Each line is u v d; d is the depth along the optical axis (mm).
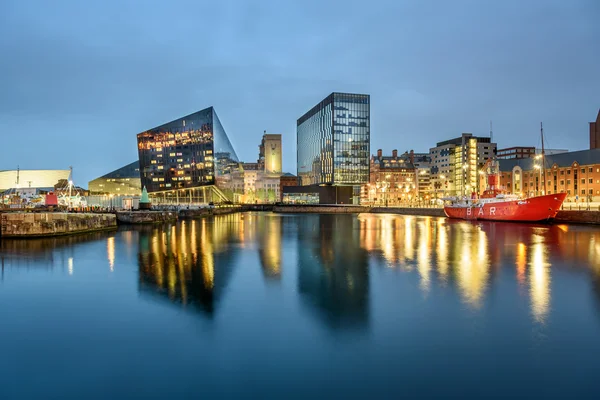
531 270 25016
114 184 148500
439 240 42750
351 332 14156
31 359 12344
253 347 12961
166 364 11906
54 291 20094
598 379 10875
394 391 10336
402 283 21406
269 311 16562
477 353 12445
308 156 179375
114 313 16484
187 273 24328
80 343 13469
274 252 33438
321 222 76312
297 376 11109
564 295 18875
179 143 120438
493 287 20453
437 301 17891
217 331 14336
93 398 10219
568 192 121000
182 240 42875
